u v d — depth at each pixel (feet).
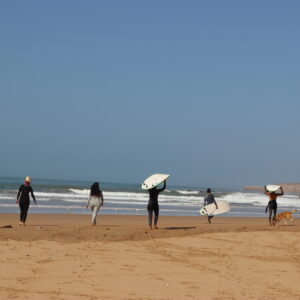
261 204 196.34
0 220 77.56
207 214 84.99
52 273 32.01
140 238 50.88
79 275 31.81
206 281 32.04
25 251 39.47
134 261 37.73
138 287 29.35
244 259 41.45
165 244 47.73
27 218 84.99
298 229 67.62
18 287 27.89
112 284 29.81
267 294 29.30
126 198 191.11
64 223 79.15
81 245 44.09
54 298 25.93
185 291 28.96
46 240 45.80
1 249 39.75
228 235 56.95
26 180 64.03
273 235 58.95
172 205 159.43
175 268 35.86
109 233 52.75
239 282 32.27
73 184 399.03
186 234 56.13
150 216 60.34
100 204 64.85
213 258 41.19
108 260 37.55
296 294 29.73
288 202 226.38
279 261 41.37
